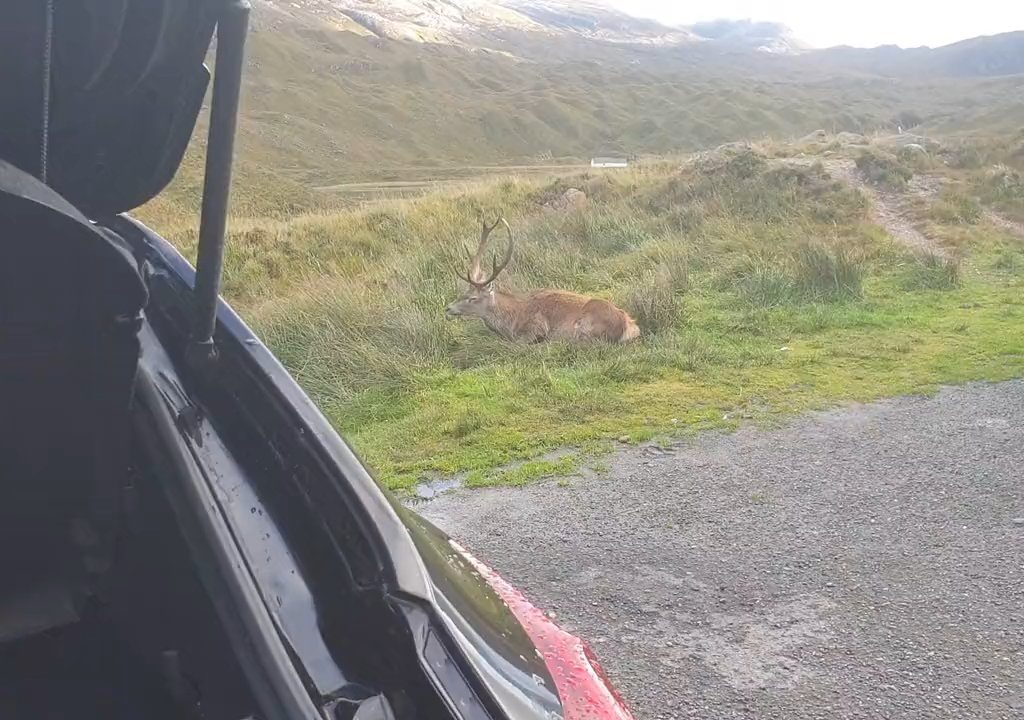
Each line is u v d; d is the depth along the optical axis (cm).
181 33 139
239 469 150
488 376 812
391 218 1505
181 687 144
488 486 591
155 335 168
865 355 832
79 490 130
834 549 494
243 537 140
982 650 397
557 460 629
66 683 148
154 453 145
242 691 128
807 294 1023
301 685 126
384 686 130
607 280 1125
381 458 643
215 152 139
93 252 111
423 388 787
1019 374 768
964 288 1073
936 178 1644
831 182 1516
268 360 165
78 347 117
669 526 526
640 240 1293
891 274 1136
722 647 407
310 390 787
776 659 397
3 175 106
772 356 830
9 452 122
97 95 139
